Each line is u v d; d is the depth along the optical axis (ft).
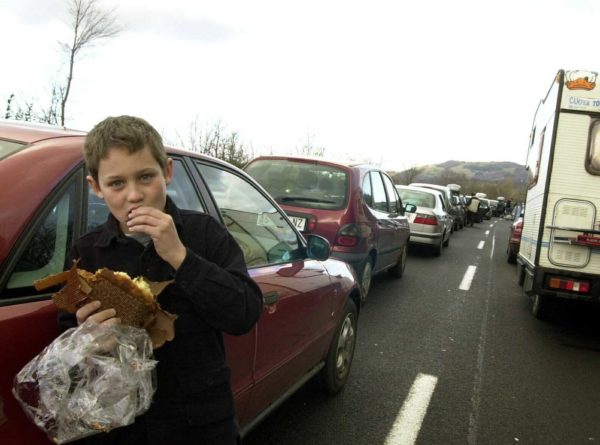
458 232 75.10
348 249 19.80
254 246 9.82
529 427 12.40
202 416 5.07
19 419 4.91
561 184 19.81
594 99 19.47
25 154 6.06
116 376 4.43
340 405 12.78
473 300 26.14
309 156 21.91
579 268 19.71
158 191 4.93
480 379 15.30
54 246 5.82
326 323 12.11
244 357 8.36
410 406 13.01
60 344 4.47
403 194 43.55
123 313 4.62
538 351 18.45
